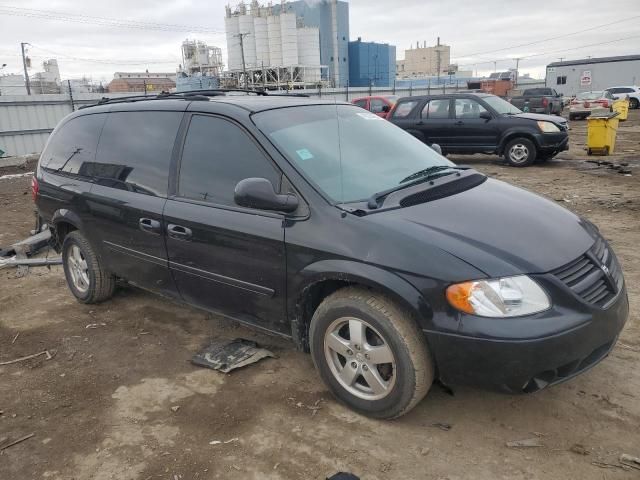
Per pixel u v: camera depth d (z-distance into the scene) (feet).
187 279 12.59
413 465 8.90
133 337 14.16
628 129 70.38
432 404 10.50
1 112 66.74
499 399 10.57
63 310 16.26
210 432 10.03
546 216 10.69
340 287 10.39
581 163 41.93
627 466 8.63
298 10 159.63
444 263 8.86
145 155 13.55
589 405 10.24
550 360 8.50
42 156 17.33
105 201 14.15
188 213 12.04
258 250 10.82
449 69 337.52
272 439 9.74
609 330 9.20
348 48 173.06
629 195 28.71
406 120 44.65
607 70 167.94
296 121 12.18
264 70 137.08
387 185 11.27
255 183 10.05
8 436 10.21
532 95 111.45
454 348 8.75
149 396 11.32
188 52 163.43
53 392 11.68
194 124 12.64
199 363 12.42
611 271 9.96
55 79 185.37
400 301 9.02
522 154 40.73
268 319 11.32
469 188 11.81
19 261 20.70
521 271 8.79
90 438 10.03
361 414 10.23
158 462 9.30
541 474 8.57
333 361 10.44
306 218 10.27
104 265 15.28
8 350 13.79
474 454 9.09
